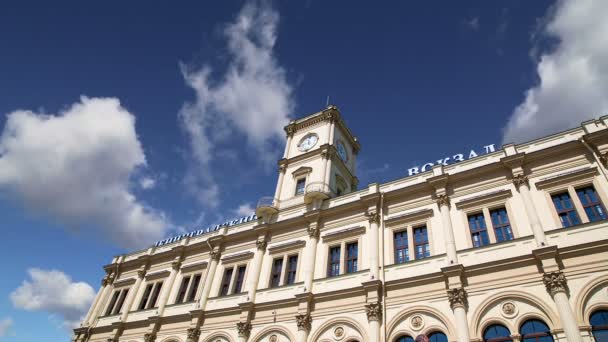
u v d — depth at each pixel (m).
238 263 33.12
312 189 34.00
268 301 28.50
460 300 21.19
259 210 35.06
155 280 37.88
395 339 22.52
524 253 21.22
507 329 19.83
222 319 30.08
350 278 26.23
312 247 29.52
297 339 25.27
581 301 18.48
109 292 40.72
